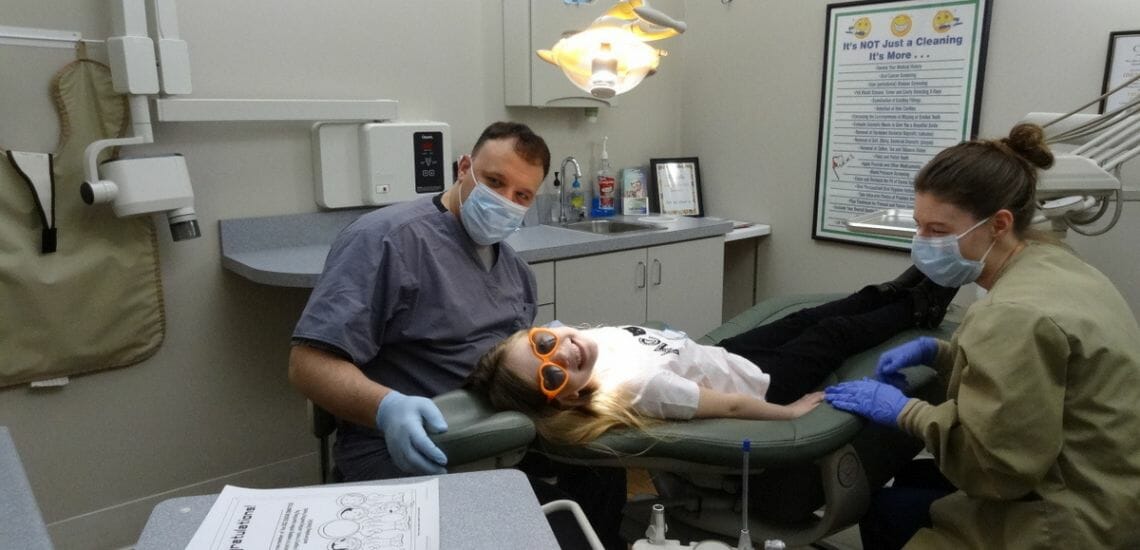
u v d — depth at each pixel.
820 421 1.64
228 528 0.89
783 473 1.84
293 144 2.68
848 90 3.19
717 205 3.79
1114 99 2.52
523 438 1.40
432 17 2.93
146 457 2.54
